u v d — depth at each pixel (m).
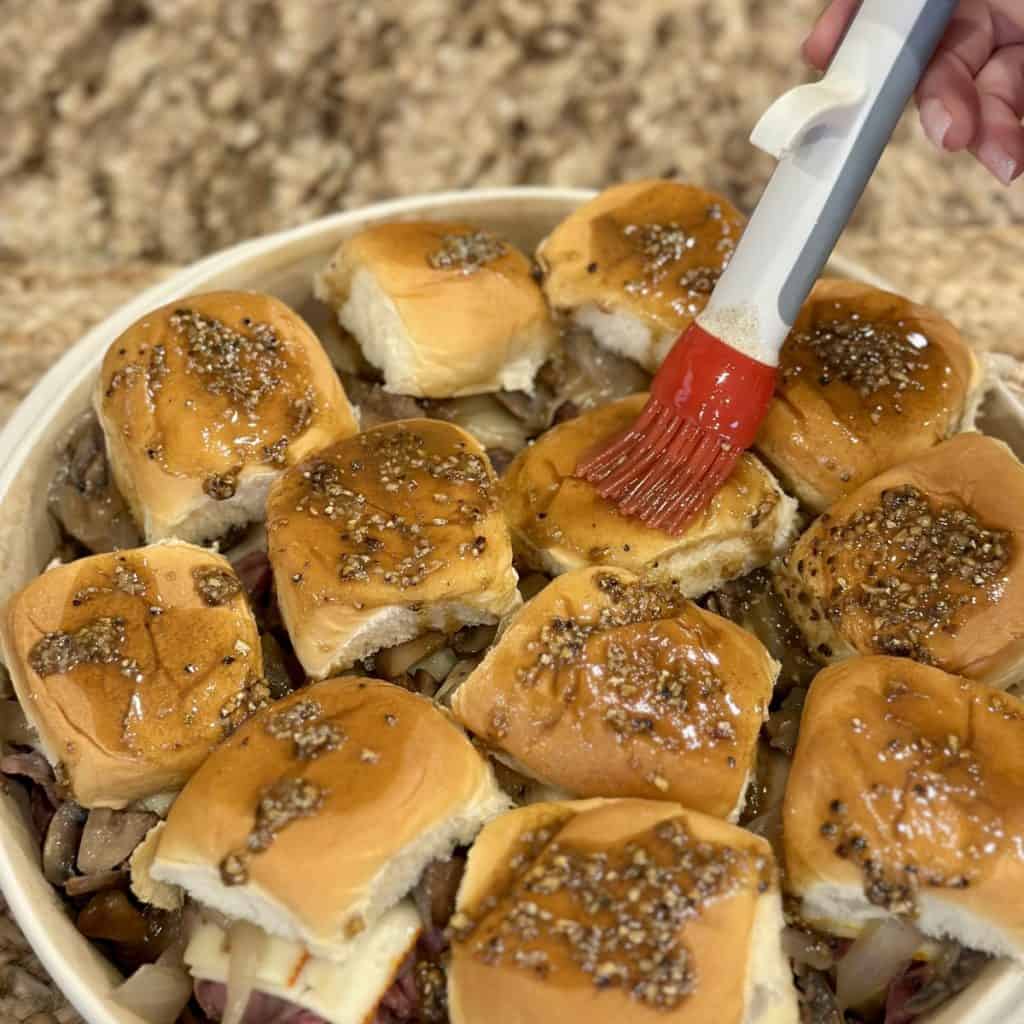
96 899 0.24
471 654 0.27
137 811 0.25
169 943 0.24
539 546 0.27
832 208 0.25
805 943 0.23
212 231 0.45
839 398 0.28
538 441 0.29
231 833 0.22
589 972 0.20
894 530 0.26
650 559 0.26
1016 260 0.39
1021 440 0.30
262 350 0.29
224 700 0.24
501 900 0.21
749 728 0.24
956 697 0.24
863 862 0.22
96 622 0.25
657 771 0.23
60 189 0.45
